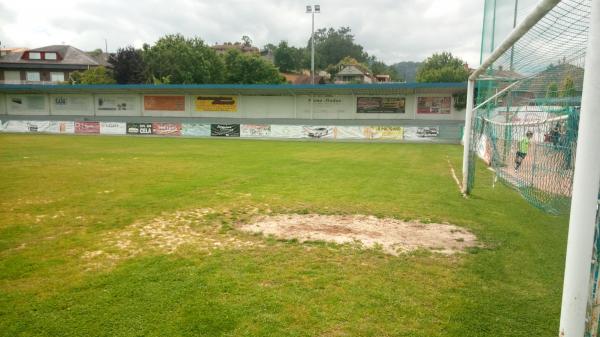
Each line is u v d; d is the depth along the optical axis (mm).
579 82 5754
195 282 4645
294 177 12852
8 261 5297
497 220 7758
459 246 6156
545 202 7086
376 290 4496
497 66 8789
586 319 2730
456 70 65312
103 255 5547
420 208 8680
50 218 7469
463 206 8961
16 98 44031
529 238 6609
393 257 5602
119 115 42812
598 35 2451
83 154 18938
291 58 98812
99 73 57094
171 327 3666
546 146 7629
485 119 13992
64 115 43625
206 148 23188
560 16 4297
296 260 5406
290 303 4148
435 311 4039
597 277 2699
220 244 6070
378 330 3660
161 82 55656
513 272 5129
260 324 3732
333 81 88750
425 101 36562
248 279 4746
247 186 11109
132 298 4238
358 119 38125
